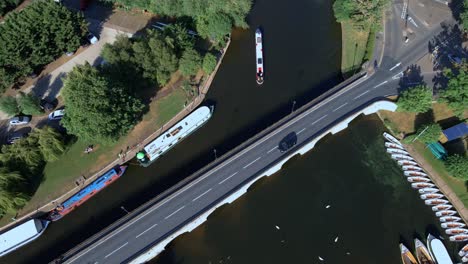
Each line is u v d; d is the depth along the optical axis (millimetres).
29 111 153750
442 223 134500
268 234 136250
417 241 130875
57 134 144375
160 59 153125
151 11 179250
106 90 138875
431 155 146000
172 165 150375
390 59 164125
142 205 136750
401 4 178375
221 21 164375
